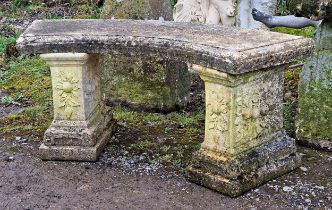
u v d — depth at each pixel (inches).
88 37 175.6
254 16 190.4
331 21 179.5
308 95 187.8
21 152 191.2
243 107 160.9
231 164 160.7
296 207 156.4
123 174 175.3
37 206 159.6
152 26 186.9
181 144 193.9
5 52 296.4
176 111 223.9
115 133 203.0
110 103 228.8
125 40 172.7
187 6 227.5
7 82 261.4
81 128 182.9
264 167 167.2
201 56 156.6
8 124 215.3
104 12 231.3
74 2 403.5
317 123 187.5
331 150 186.4
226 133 161.2
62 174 175.8
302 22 184.9
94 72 190.1
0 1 418.9
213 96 161.3
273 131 172.7
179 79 222.2
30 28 188.2
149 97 221.9
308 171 175.0
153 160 183.2
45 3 408.8
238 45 157.8
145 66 218.7
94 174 175.5
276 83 169.0
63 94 181.2
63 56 176.2
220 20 229.0
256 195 161.8
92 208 158.1
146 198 162.1
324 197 161.0
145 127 208.7
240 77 154.8
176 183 169.2
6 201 162.2
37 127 211.8
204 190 165.0
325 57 182.7
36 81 261.0
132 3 226.2
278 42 161.9
